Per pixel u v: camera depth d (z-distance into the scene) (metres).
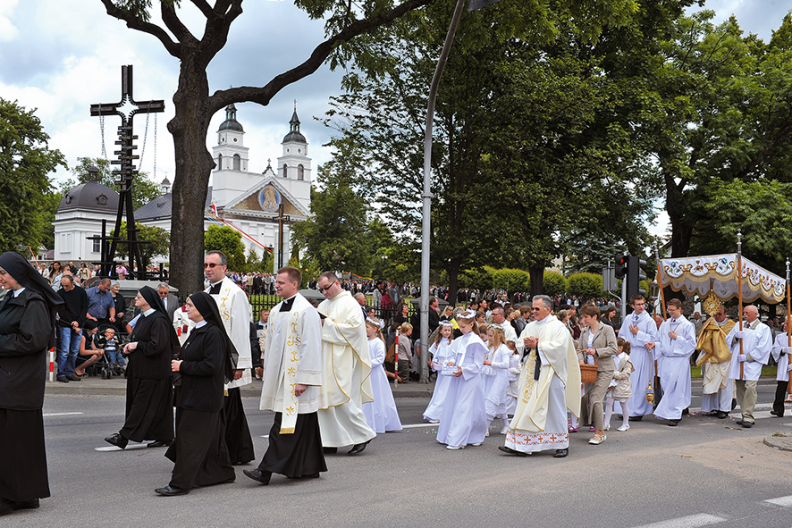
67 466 6.91
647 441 9.38
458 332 10.34
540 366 8.11
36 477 5.30
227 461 6.37
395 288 20.06
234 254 70.00
